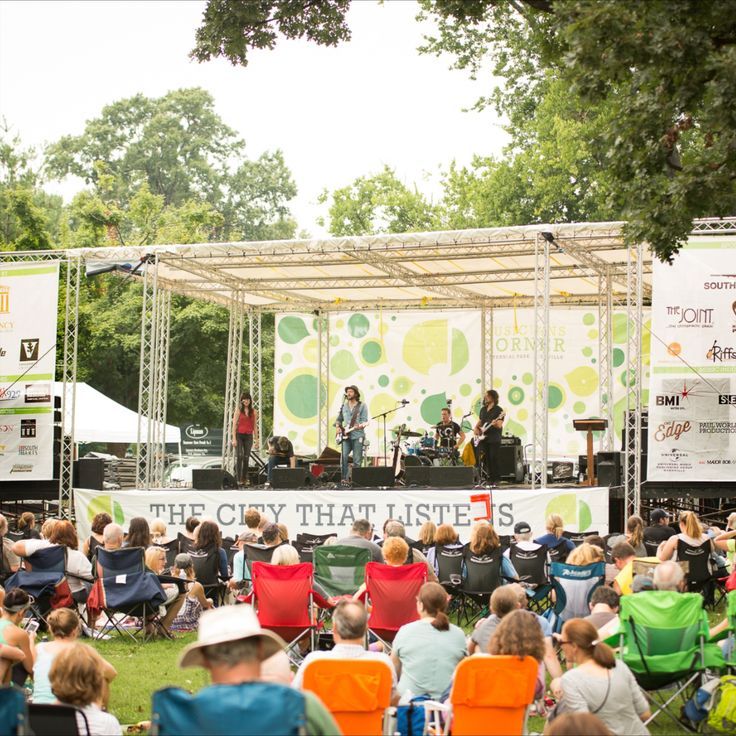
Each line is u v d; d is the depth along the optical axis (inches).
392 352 949.8
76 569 445.7
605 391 895.7
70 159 2397.9
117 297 1624.0
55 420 684.7
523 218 1498.5
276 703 144.7
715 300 569.9
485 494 604.7
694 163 356.2
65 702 209.6
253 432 770.2
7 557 474.0
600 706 240.8
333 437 959.6
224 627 147.9
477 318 935.0
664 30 327.3
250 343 959.6
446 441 770.8
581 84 343.6
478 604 467.5
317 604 389.7
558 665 297.0
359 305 952.3
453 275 797.9
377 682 217.9
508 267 759.7
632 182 367.2
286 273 784.9
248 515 495.2
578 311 917.8
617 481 629.6
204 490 641.6
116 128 2450.8
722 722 284.7
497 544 444.1
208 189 2421.3
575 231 596.7
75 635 276.4
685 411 571.2
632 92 367.9
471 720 227.1
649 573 369.4
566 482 811.4
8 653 279.7
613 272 746.2
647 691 300.2
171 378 1588.3
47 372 656.4
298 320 968.9
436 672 270.4
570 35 334.0
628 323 580.7
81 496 653.9
